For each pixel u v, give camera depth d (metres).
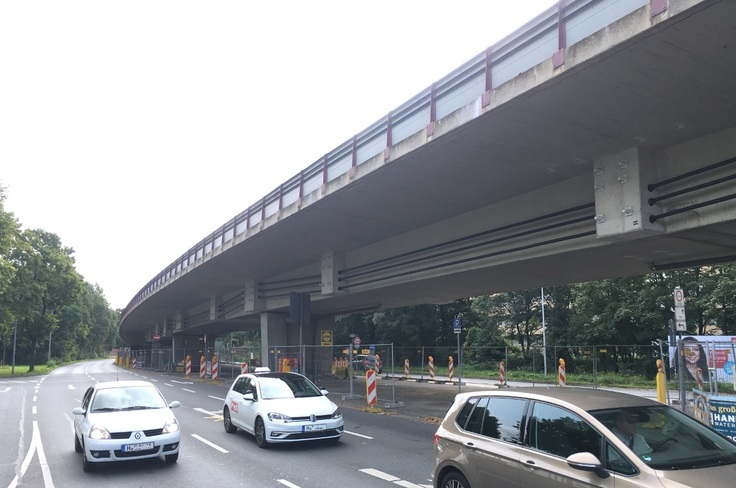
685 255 14.67
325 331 36.88
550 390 5.79
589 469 4.41
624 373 22.98
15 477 9.19
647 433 4.77
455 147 12.56
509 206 16.06
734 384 12.35
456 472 6.09
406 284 21.86
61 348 112.38
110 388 10.73
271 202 21.48
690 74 8.88
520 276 19.23
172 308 54.94
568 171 13.54
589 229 13.44
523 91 9.89
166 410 10.28
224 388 30.02
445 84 12.69
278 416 11.23
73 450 11.69
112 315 163.50
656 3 7.65
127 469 9.53
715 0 7.01
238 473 9.15
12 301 54.62
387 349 24.72
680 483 4.07
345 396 21.59
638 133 11.05
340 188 16.23
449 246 18.55
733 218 10.40
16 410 20.14
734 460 4.63
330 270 25.50
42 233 68.75
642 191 11.57
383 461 10.05
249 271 31.16
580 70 8.95
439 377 36.97
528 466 5.05
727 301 34.12
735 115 10.15
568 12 9.70
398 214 18.50
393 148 13.77
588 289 41.41
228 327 55.00
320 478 8.73
